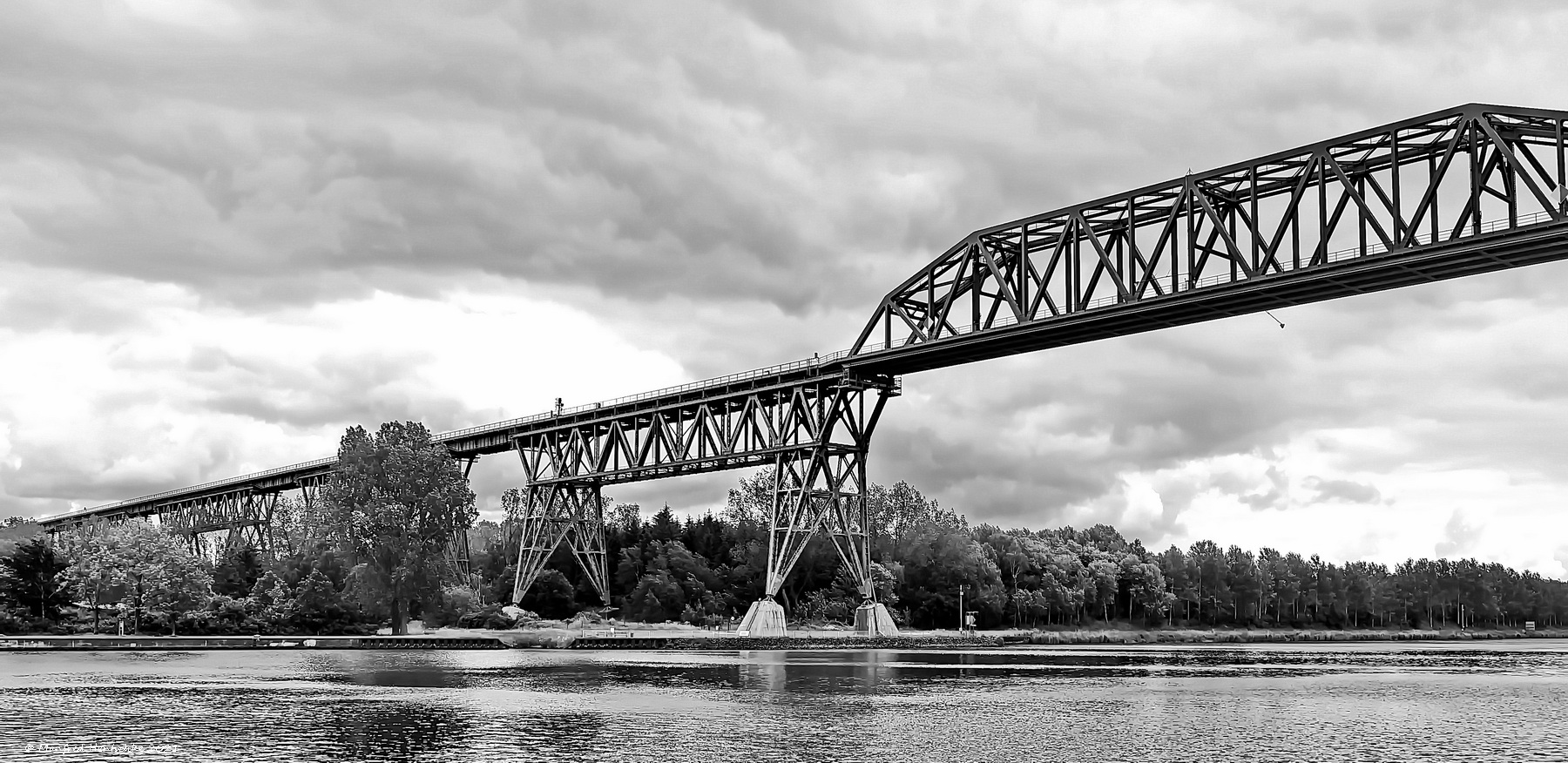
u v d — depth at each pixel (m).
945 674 97.75
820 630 154.88
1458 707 74.50
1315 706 74.88
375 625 143.38
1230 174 100.00
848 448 131.25
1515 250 86.12
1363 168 95.62
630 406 148.62
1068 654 137.25
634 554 183.75
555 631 144.75
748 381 136.62
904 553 197.38
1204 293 99.19
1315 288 95.75
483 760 51.16
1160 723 64.88
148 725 60.69
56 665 100.00
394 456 136.75
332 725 61.09
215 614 140.62
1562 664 128.88
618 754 52.94
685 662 109.81
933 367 124.94
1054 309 108.50
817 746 55.59
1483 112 86.31
